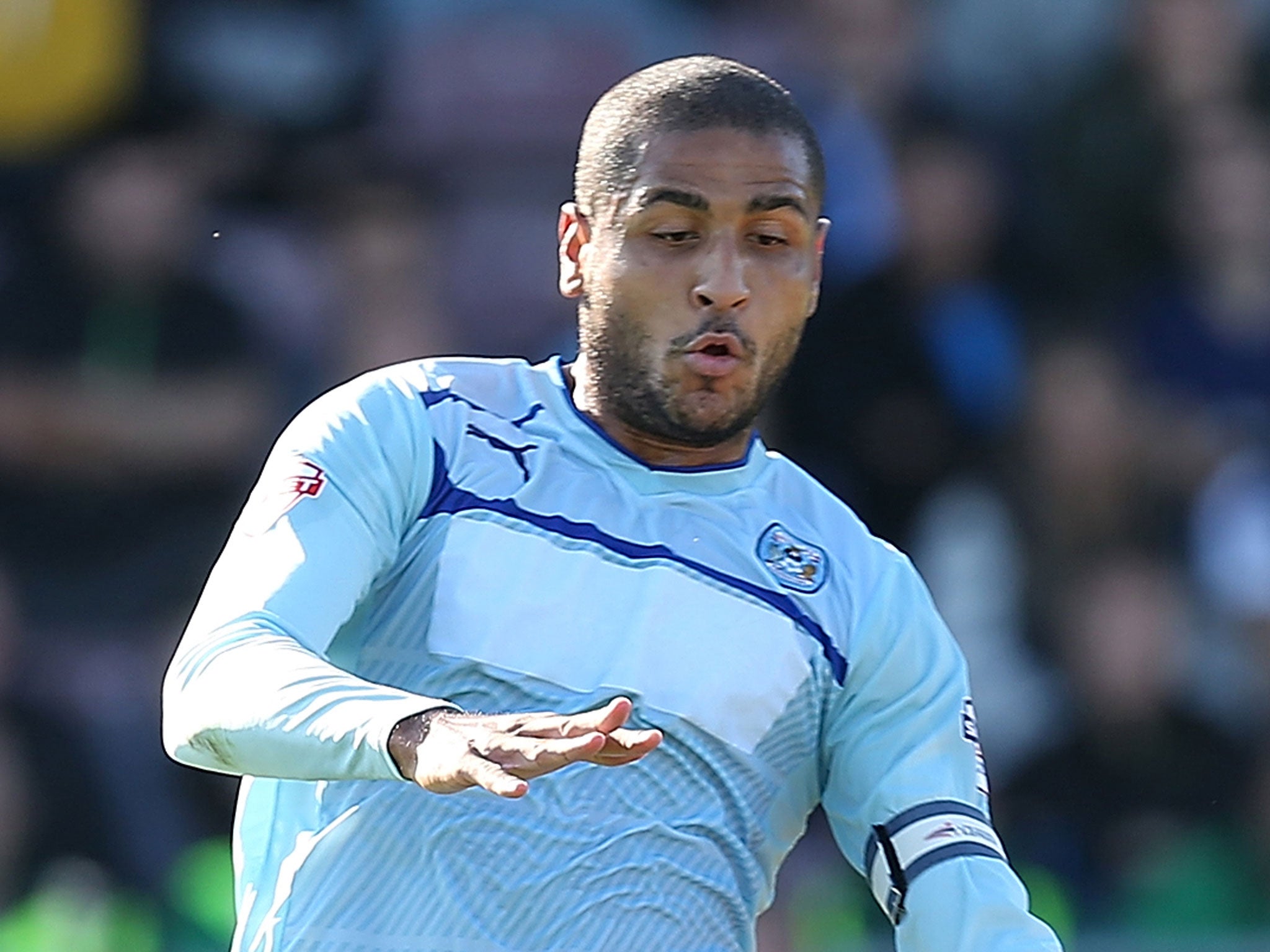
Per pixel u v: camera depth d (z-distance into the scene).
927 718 11.37
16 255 28.83
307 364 29.16
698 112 10.99
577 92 31.17
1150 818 27.64
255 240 29.78
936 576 28.91
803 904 24.91
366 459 10.80
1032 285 30.81
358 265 29.72
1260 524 29.41
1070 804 27.69
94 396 28.27
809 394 29.45
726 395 11.05
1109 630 28.08
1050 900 26.69
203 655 10.14
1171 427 30.16
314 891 10.63
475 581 10.77
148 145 30.42
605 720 9.00
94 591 27.67
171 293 28.67
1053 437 29.31
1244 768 28.05
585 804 10.62
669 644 10.82
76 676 27.03
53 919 24.97
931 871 11.06
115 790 26.58
